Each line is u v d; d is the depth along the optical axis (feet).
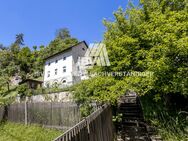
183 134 19.20
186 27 21.27
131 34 28.45
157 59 22.33
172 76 21.81
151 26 24.47
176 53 21.17
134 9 29.66
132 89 23.93
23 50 199.52
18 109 45.16
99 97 26.61
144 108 29.55
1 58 155.84
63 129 35.09
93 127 14.10
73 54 94.79
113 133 25.71
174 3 29.19
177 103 29.07
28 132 35.32
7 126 43.04
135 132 27.35
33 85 111.45
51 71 106.63
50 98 60.29
